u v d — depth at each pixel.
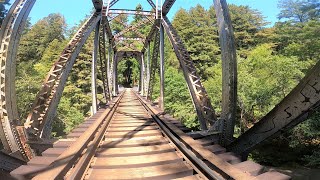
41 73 34.47
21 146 5.62
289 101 4.06
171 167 4.44
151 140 6.58
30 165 4.33
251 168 3.91
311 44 24.00
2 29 5.80
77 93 40.12
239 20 54.34
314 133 13.66
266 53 25.95
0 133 5.50
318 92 3.63
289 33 35.47
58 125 28.67
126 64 78.38
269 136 4.56
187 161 4.70
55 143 5.80
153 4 16.59
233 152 5.32
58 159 4.14
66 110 30.09
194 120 24.09
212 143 5.68
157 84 32.28
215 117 7.02
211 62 43.78
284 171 15.05
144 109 14.88
